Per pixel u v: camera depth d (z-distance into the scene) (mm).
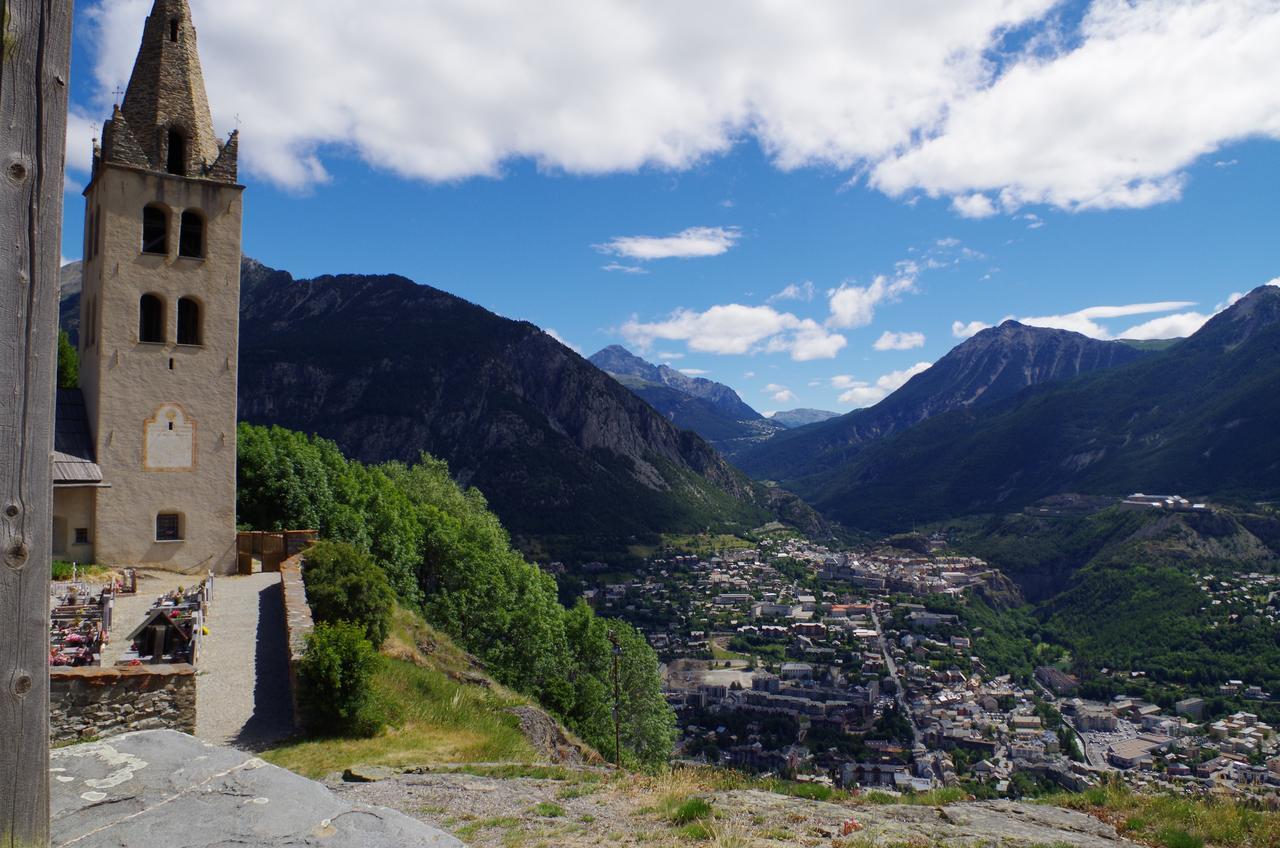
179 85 29859
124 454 28219
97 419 27953
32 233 3537
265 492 36312
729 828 11070
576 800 13367
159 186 28875
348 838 3885
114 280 28109
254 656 22094
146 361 28656
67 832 3766
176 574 28797
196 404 29516
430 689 24562
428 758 17875
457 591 48375
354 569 26641
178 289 29250
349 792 13969
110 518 27938
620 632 54656
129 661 19203
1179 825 11945
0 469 3428
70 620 20859
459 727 21984
